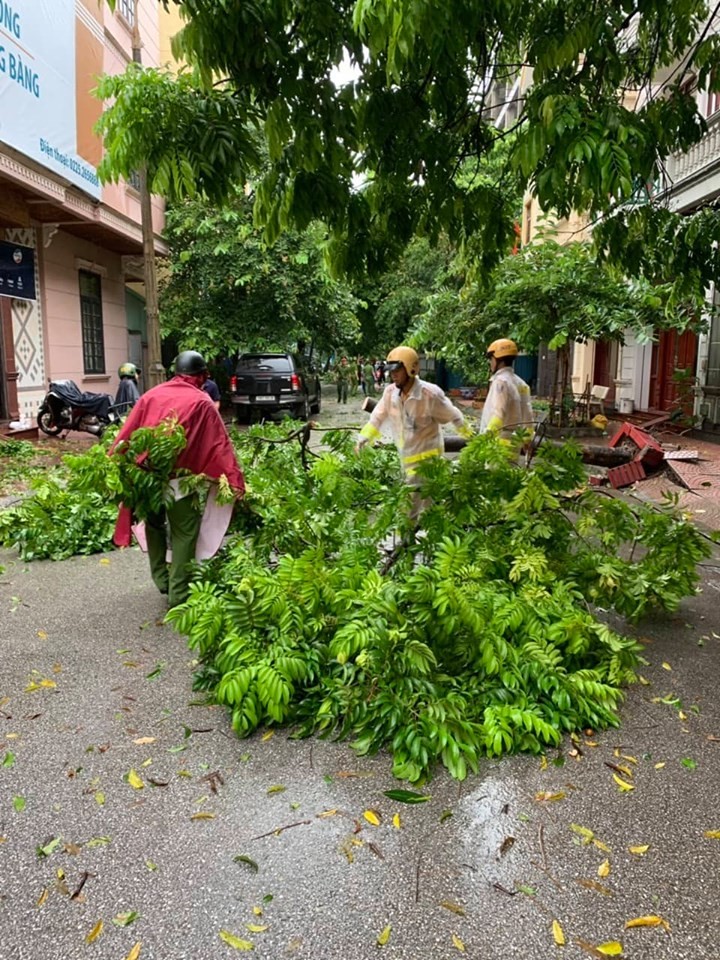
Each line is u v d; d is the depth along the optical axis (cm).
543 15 382
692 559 430
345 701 309
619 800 266
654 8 402
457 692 321
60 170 1091
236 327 1872
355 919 210
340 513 432
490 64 439
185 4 330
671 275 539
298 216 421
